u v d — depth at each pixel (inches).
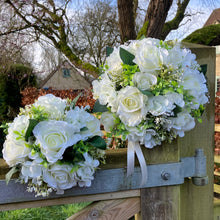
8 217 99.4
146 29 162.4
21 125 34.4
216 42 155.5
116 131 40.1
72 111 36.7
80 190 39.9
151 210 43.9
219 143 99.3
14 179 37.1
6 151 34.4
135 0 215.0
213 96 53.2
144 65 37.2
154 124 38.0
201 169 46.1
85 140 36.3
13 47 220.2
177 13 207.9
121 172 41.6
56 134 33.3
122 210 43.0
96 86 40.9
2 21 208.2
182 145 51.9
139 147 40.4
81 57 264.4
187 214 55.6
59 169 33.9
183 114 39.1
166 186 44.3
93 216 41.4
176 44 43.8
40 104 36.4
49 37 228.7
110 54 43.1
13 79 272.7
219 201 66.6
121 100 36.9
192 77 39.3
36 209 108.0
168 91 36.6
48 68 250.2
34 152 33.2
